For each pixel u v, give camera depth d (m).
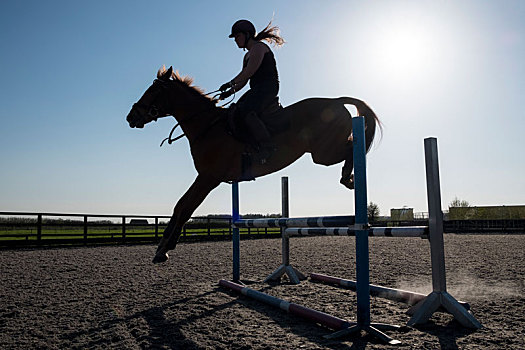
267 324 3.20
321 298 4.25
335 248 12.38
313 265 7.58
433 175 3.16
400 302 3.99
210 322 3.27
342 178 3.92
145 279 5.73
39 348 2.67
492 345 2.54
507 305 3.72
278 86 3.91
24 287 5.06
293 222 3.82
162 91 4.16
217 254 10.07
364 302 2.85
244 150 3.74
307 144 3.88
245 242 15.87
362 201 2.87
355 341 2.68
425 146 3.21
